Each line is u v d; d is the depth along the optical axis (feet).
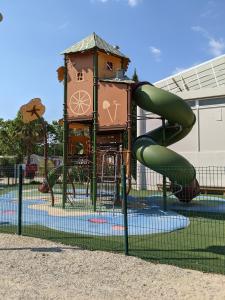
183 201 59.16
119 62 57.11
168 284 20.88
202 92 85.20
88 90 52.65
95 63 52.11
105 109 51.34
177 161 48.39
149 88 51.85
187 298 18.78
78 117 53.11
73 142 62.85
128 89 49.93
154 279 21.75
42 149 197.88
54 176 61.93
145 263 24.99
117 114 50.44
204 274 22.63
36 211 49.01
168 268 23.85
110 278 21.93
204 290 19.92
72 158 58.34
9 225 39.19
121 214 46.26
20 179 34.65
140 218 43.45
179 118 51.65
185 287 20.39
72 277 22.09
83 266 24.30
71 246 29.71
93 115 51.67
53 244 30.32
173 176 48.37
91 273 22.88
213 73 91.91
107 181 52.21
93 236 33.71
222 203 60.23
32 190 80.69
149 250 28.60
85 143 63.72
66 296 19.01
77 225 39.06
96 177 51.60
